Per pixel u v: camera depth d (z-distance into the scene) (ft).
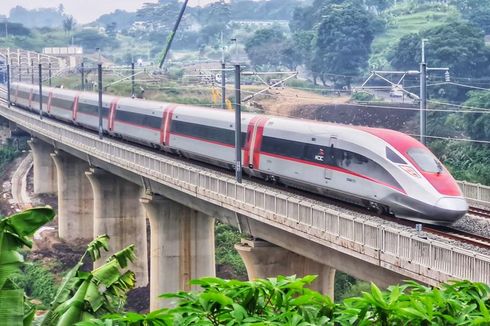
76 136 301.63
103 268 70.28
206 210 200.64
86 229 357.61
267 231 161.27
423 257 104.78
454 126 334.44
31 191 453.17
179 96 522.06
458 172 286.66
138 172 232.53
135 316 52.54
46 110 394.52
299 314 53.67
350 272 131.23
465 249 103.24
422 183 132.87
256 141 182.39
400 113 390.01
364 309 52.70
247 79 565.53
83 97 335.26
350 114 415.23
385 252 112.37
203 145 213.87
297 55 598.75
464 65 437.17
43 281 308.19
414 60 476.95
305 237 135.54
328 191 156.46
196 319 52.06
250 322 51.47
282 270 166.09
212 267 240.32
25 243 62.03
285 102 471.62
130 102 277.85
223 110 212.23
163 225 235.81
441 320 53.26
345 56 541.75
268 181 181.47
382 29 617.21
